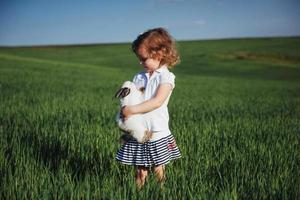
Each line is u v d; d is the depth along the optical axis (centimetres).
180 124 934
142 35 504
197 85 3341
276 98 2200
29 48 9331
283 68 6638
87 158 625
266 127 920
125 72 4866
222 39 10481
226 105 1571
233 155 630
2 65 4572
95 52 8719
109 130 805
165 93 498
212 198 449
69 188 464
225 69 6506
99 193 457
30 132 791
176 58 513
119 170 561
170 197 448
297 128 944
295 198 467
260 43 9438
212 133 813
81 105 1344
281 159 598
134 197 450
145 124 503
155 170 512
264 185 492
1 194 468
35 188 464
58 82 2709
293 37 10356
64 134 756
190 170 558
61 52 8712
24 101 1427
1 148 649
